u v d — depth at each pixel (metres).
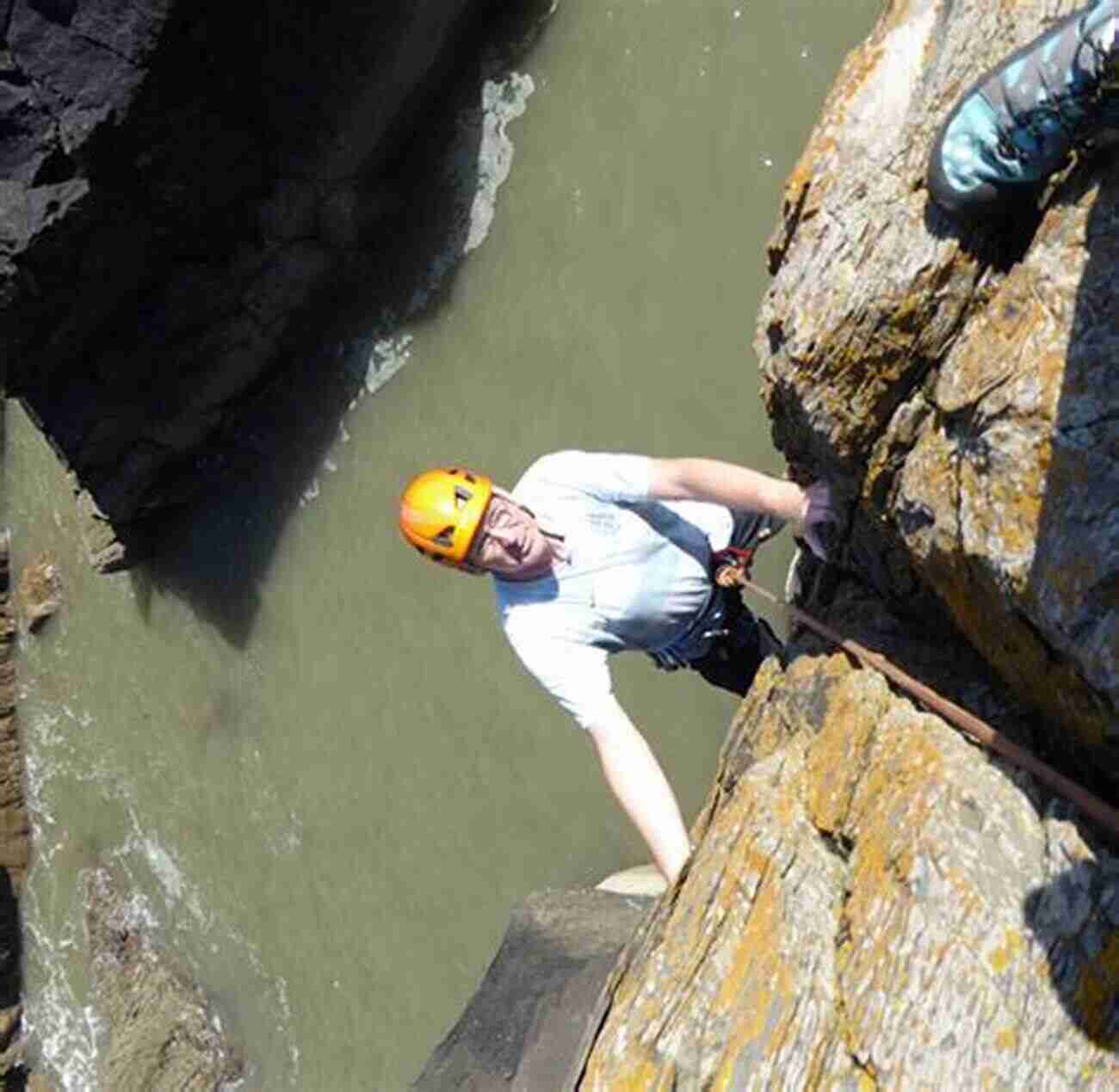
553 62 8.62
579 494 4.39
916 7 4.35
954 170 3.84
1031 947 3.49
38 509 12.49
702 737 7.77
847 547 4.62
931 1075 3.44
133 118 8.63
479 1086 5.68
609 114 8.35
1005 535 3.62
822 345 4.14
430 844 9.59
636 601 4.43
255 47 8.80
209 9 8.46
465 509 4.29
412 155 9.28
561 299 8.58
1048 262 3.71
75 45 8.40
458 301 9.15
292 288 9.59
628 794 4.27
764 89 7.66
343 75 8.82
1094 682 3.41
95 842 12.70
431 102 9.12
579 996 5.66
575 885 8.63
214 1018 11.57
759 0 7.66
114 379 10.15
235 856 11.23
